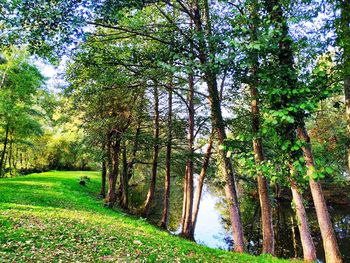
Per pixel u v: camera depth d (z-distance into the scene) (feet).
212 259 32.04
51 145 165.07
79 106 62.59
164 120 66.54
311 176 17.22
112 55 37.32
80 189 95.14
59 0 25.80
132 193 120.37
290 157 19.93
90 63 36.14
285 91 18.10
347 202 103.96
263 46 19.63
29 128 104.94
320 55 23.40
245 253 39.91
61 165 181.06
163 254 29.66
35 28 26.76
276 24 20.98
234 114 48.21
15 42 28.68
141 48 41.32
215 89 38.93
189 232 54.39
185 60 24.04
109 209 67.00
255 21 21.15
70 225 34.58
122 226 42.06
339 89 18.15
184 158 61.82
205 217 96.17
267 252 40.93
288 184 21.30
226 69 23.35
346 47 20.16
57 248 25.35
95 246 27.94
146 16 46.65
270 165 20.24
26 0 24.44
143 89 50.88
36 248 24.30
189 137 57.06
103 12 28.19
